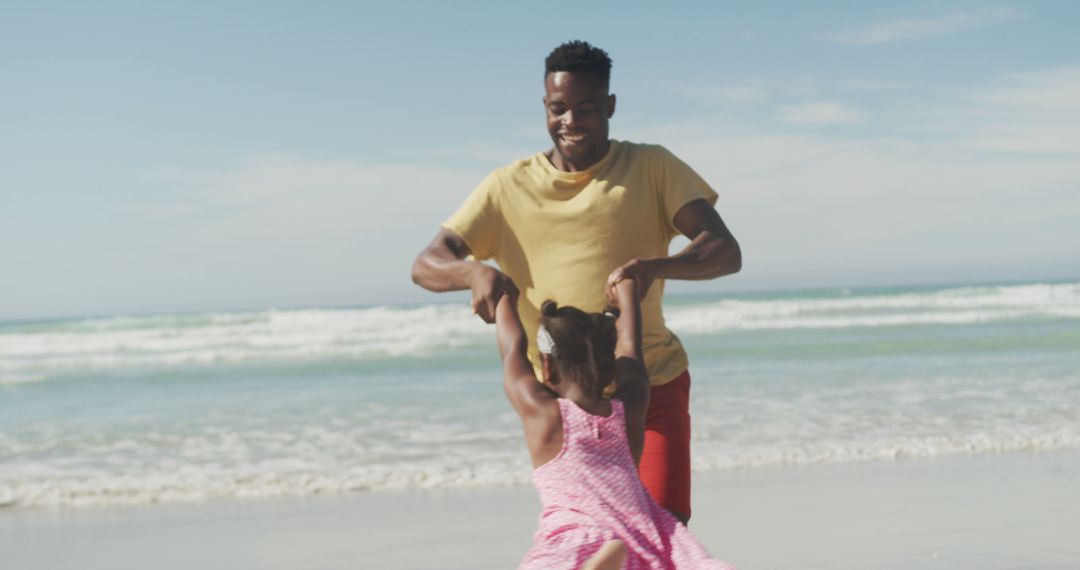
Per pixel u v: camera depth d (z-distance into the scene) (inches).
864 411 455.2
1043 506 264.8
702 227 121.6
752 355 808.9
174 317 1293.1
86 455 394.3
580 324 109.5
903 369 661.9
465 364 812.0
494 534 252.8
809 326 1147.9
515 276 127.7
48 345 1056.8
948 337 944.9
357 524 267.9
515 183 125.1
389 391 614.5
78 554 246.5
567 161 125.0
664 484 115.0
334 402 557.9
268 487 319.9
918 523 248.4
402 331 1101.7
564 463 104.2
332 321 1218.0
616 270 114.3
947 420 422.9
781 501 279.0
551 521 101.6
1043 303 1430.9
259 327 1190.3
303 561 231.1
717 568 96.6
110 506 302.4
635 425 107.3
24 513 294.7
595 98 120.6
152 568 231.8
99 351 1016.9
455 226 125.2
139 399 622.5
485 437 409.4
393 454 373.4
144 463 371.6
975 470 319.6
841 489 294.0
